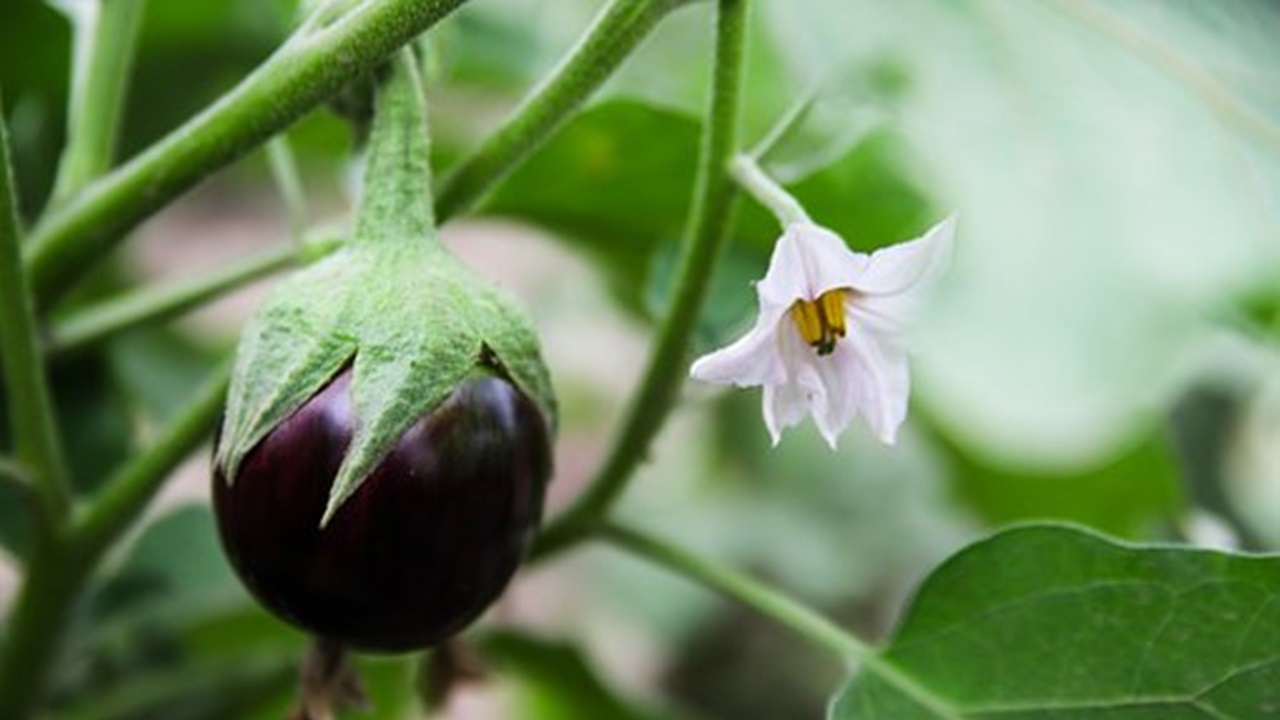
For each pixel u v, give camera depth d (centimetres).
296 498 61
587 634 141
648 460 72
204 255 174
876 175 75
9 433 78
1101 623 66
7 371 68
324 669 65
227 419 62
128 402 86
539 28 90
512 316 62
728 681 134
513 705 95
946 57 78
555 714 91
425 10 61
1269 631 64
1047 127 77
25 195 85
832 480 126
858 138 75
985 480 92
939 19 79
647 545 73
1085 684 66
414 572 61
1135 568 65
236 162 65
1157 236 75
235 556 62
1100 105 77
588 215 80
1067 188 76
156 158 66
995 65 78
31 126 86
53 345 76
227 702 82
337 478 60
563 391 148
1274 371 96
